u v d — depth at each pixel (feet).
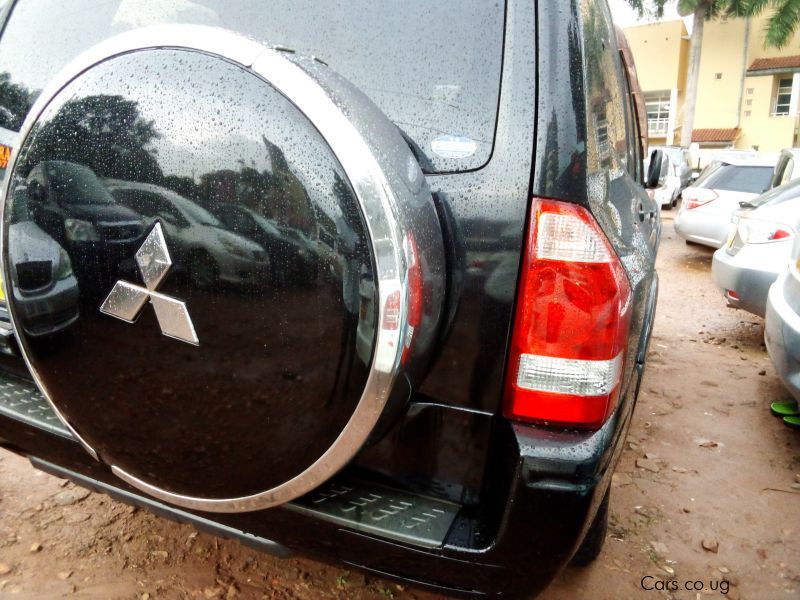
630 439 11.13
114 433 4.81
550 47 4.43
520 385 4.60
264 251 4.05
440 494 4.98
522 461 4.47
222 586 7.00
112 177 4.24
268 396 4.27
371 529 4.66
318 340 4.10
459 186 4.53
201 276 4.16
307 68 4.09
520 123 4.42
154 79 4.14
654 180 10.79
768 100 96.27
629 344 5.05
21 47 6.18
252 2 5.32
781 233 13.89
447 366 4.76
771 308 10.80
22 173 4.52
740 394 13.35
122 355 4.49
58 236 4.46
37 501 8.24
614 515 8.84
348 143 3.87
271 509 4.91
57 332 4.66
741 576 7.79
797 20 74.95
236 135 4.00
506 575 4.64
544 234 4.40
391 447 4.98
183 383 4.41
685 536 8.49
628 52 9.30
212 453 4.58
